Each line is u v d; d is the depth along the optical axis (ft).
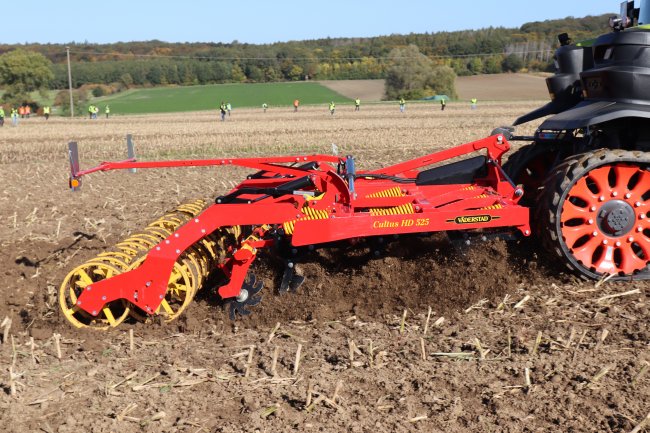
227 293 19.10
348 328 18.38
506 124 101.50
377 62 390.42
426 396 14.25
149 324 19.11
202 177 47.98
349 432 13.03
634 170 19.66
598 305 18.47
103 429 13.48
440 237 22.00
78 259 26.08
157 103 293.64
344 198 19.02
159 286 18.40
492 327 17.63
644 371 14.53
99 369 16.24
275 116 156.87
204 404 14.38
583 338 16.40
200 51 447.42
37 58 279.28
